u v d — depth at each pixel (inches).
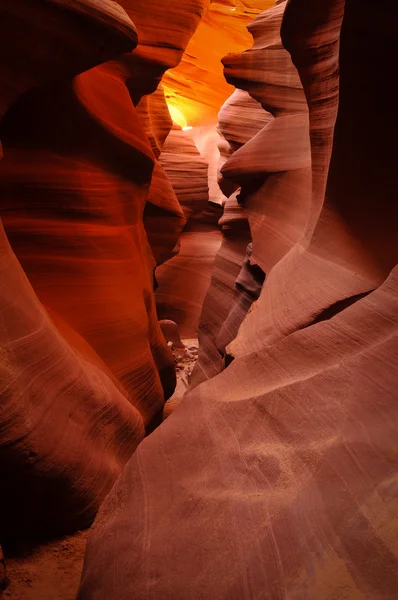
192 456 96.7
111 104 250.4
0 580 114.7
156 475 97.3
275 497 75.5
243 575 66.6
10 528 132.3
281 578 62.7
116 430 172.2
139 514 89.7
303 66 167.9
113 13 155.4
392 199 145.3
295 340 110.0
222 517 78.0
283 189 262.2
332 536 63.6
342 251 156.8
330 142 160.6
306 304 154.3
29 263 203.6
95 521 97.3
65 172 216.2
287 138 268.2
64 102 205.3
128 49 165.6
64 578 121.6
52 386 143.8
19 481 125.6
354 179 151.2
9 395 124.1
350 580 57.7
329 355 101.6
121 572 80.3
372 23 124.5
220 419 102.0
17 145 206.1
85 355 188.7
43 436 131.3
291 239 243.6
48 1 139.6
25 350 138.1
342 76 136.1
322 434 82.4
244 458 88.0
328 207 162.2
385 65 129.7
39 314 153.3
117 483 102.3
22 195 205.2
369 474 69.6
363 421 79.3
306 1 150.1
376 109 136.8
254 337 165.3
